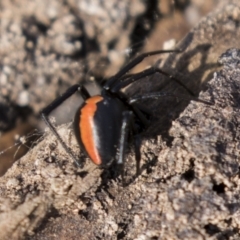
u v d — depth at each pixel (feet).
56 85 0.56
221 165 0.40
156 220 0.40
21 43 0.56
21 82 0.55
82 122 0.42
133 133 0.42
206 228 0.40
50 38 0.56
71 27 0.56
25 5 0.57
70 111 0.54
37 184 0.42
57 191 0.41
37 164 0.42
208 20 0.46
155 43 0.57
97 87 0.56
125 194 0.41
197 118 0.41
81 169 0.42
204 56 0.45
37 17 0.57
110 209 0.41
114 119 0.42
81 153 0.42
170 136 0.42
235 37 0.45
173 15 0.57
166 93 0.42
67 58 0.56
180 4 0.57
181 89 0.45
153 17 0.57
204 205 0.39
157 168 0.41
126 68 0.44
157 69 0.44
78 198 0.41
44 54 0.56
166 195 0.40
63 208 0.41
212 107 0.41
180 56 0.46
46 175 0.42
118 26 0.56
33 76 0.56
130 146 0.42
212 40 0.46
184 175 0.40
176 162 0.40
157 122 0.43
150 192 0.40
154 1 0.57
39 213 0.41
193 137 0.40
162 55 0.47
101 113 0.42
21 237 0.41
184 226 0.39
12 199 0.41
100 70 0.57
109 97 0.42
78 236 0.41
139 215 0.40
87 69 0.56
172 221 0.40
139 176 0.41
